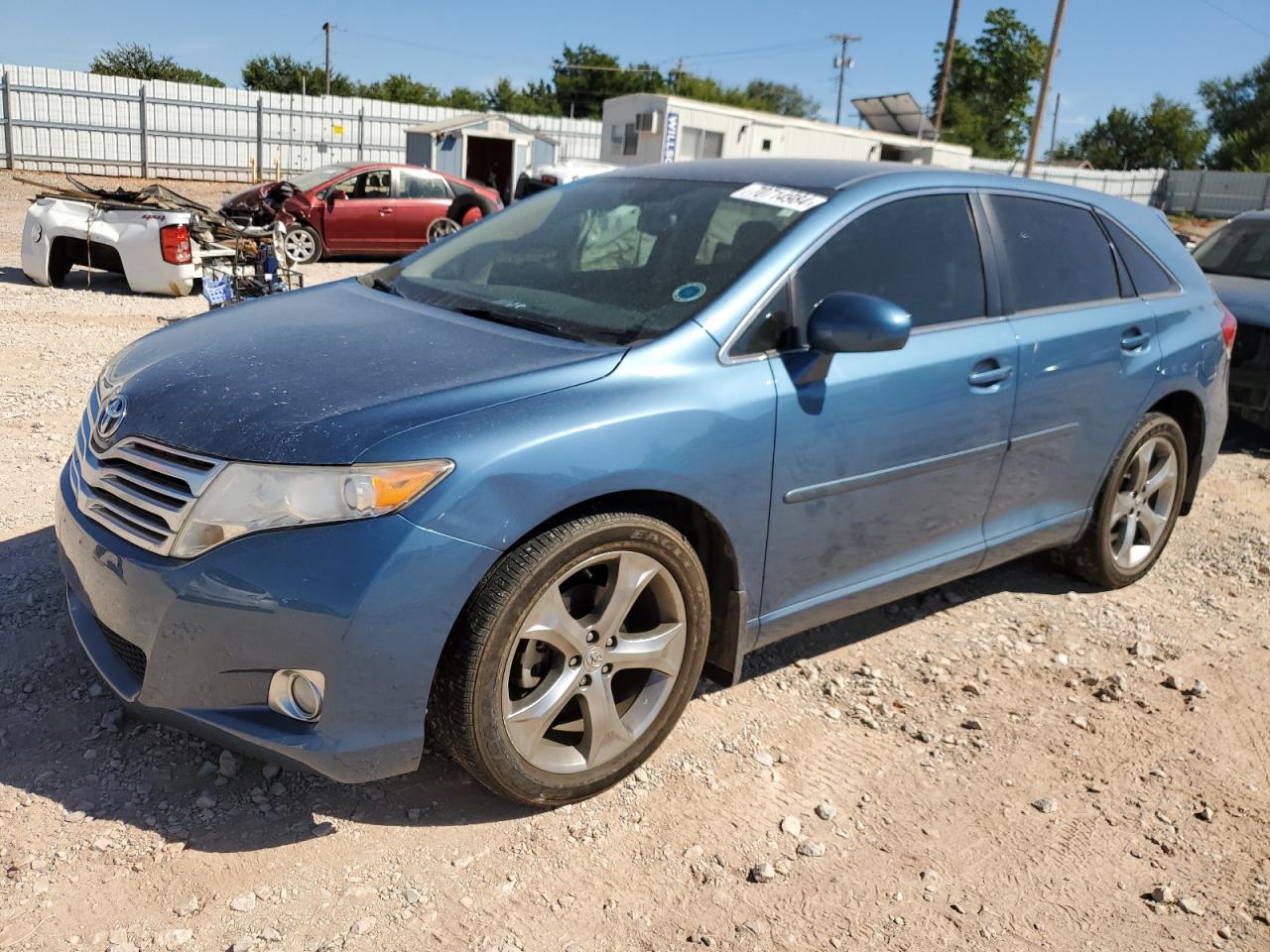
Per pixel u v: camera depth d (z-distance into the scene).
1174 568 4.86
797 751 3.13
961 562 3.68
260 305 3.44
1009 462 3.68
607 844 2.64
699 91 72.44
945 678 3.66
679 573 2.78
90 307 9.73
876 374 3.14
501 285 3.35
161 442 2.51
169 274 10.42
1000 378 3.52
